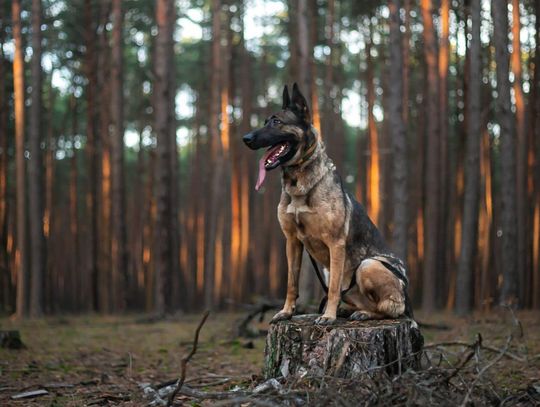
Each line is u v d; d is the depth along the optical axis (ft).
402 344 16.24
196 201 94.32
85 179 100.48
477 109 47.62
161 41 55.26
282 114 16.28
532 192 55.36
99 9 71.72
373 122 66.54
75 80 81.82
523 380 20.30
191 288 91.25
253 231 91.20
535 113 53.93
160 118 55.36
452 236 66.33
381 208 65.26
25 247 57.93
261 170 16.12
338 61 81.66
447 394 14.49
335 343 15.81
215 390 19.76
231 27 82.02
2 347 31.78
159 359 29.04
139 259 98.22
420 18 69.87
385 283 16.75
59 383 22.68
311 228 16.63
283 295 86.12
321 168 16.49
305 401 14.30
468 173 48.19
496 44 44.27
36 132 57.26
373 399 13.70
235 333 36.73
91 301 69.67
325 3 71.61
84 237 97.40
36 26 56.95
